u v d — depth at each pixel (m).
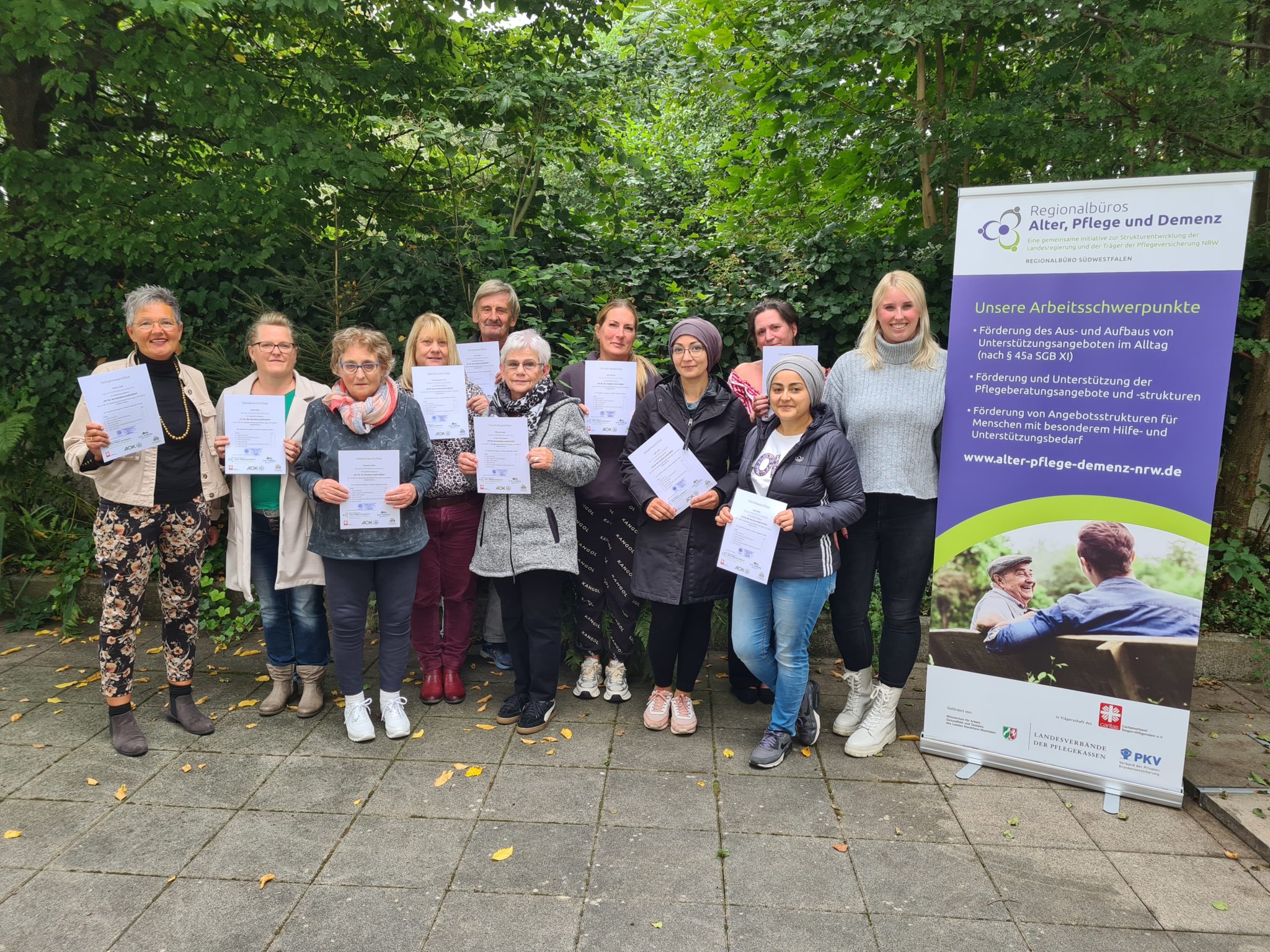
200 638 4.40
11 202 4.75
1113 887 2.42
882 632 3.27
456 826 2.69
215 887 2.37
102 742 3.23
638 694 3.84
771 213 5.86
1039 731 3.06
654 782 3.00
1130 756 2.92
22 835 2.60
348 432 3.16
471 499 3.60
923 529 3.13
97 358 4.99
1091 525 2.93
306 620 3.43
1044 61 5.00
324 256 4.85
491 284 3.82
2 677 3.85
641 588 3.26
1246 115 4.26
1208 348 2.70
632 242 5.33
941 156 5.18
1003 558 3.07
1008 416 3.01
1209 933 2.23
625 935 2.18
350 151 4.71
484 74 5.43
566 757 3.18
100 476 3.03
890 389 3.09
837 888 2.39
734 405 3.34
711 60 5.65
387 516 3.11
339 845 2.58
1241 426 4.50
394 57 5.29
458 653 3.71
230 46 5.11
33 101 5.09
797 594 2.96
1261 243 4.37
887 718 3.28
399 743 3.28
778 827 2.71
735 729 3.47
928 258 4.69
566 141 5.30
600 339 3.60
